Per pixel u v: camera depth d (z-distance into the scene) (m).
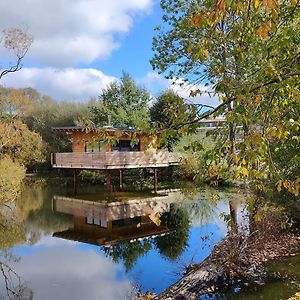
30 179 31.33
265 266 7.78
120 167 21.00
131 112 32.75
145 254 10.10
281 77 2.81
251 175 2.85
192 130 3.13
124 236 12.46
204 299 6.43
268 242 8.64
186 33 9.30
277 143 3.77
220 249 8.00
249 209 4.37
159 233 12.53
